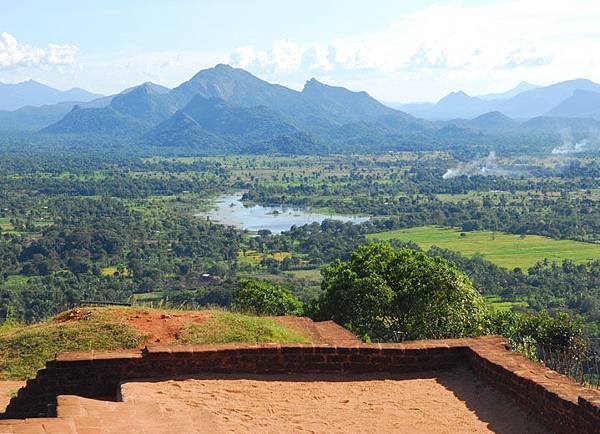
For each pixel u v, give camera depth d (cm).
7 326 1972
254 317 1747
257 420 949
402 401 1061
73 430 782
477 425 965
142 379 1105
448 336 2325
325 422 959
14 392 1301
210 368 1148
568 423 906
